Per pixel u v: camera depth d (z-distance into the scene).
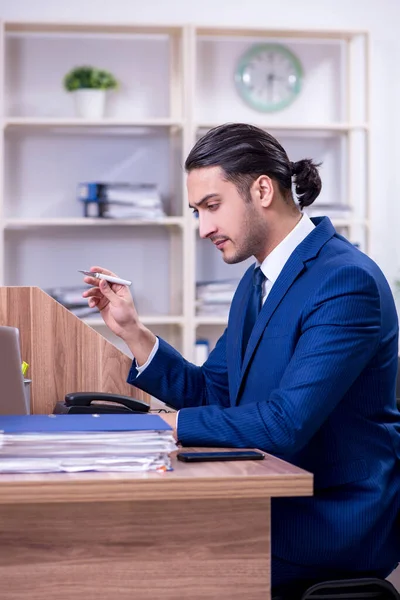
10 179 4.82
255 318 1.83
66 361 2.19
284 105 4.96
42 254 4.86
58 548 1.27
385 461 1.67
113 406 2.05
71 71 4.66
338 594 1.54
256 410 1.53
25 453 1.27
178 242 4.81
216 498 1.28
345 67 5.02
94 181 4.88
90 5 4.81
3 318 2.18
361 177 5.04
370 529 1.60
